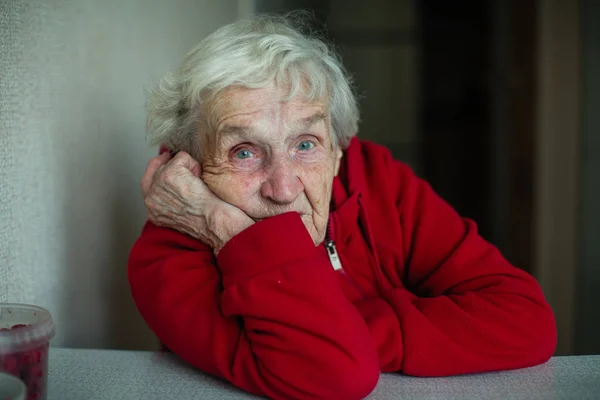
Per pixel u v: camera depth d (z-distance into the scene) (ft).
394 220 3.99
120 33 5.12
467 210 15.88
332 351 2.83
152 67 5.73
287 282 2.96
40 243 4.08
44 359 2.64
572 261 10.23
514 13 11.44
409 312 3.26
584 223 10.18
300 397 2.86
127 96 5.29
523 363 3.19
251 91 3.22
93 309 4.81
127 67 5.26
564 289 10.27
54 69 4.21
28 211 3.94
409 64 14.55
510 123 11.71
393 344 3.16
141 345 5.76
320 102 3.37
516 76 11.43
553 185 10.21
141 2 5.49
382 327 3.22
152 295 3.39
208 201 3.34
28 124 3.93
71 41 4.41
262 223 3.10
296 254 3.05
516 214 11.40
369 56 14.42
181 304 3.27
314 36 3.92
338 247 3.87
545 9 10.03
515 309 3.27
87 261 4.70
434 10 16.28
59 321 4.33
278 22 3.80
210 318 3.19
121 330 5.32
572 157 10.14
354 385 2.83
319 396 2.84
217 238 3.30
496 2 12.39
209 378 3.22
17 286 3.80
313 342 2.85
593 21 9.91
